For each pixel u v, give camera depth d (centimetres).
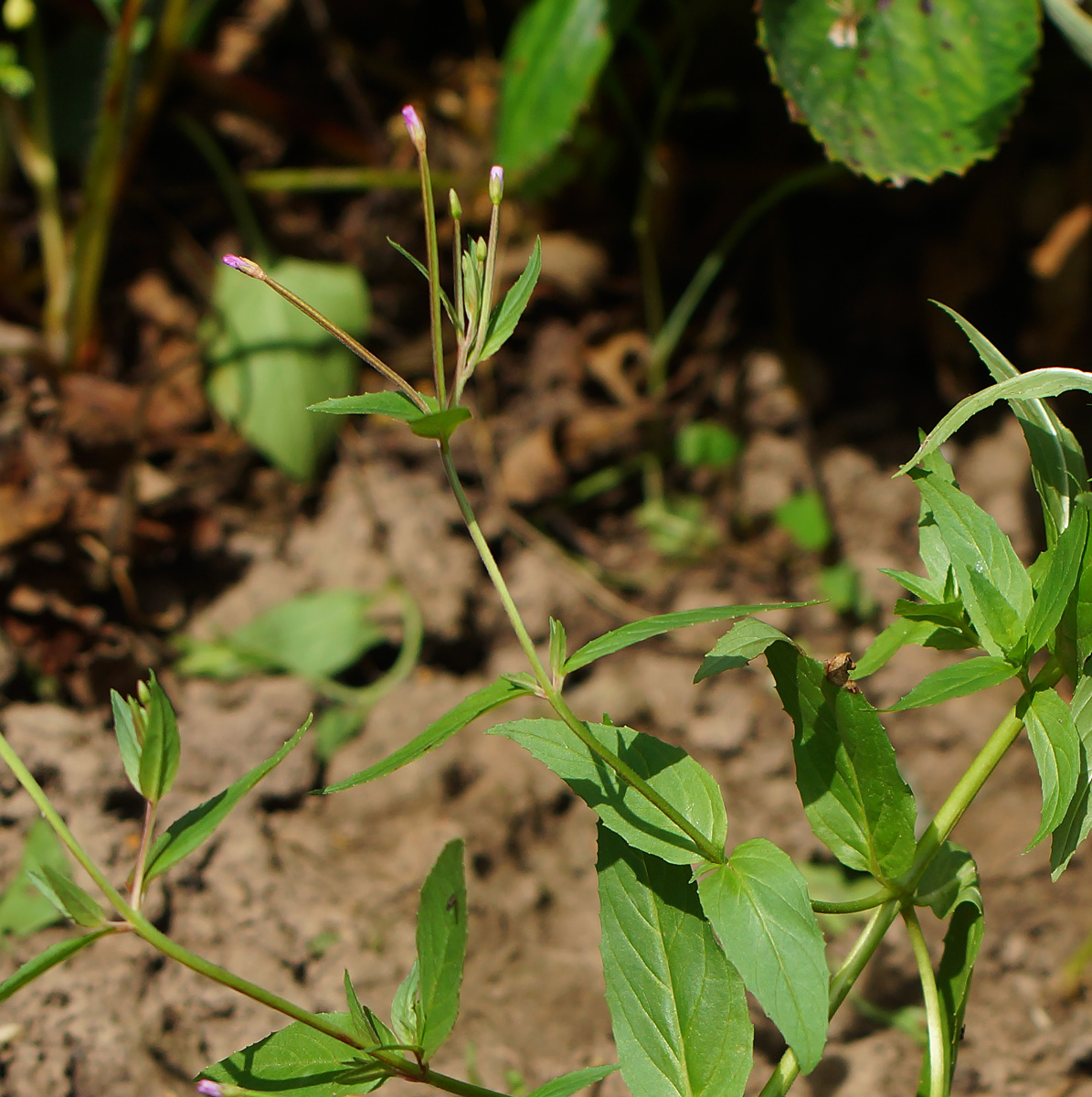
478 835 138
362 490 171
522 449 181
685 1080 112
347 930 132
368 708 154
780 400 189
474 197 195
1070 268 180
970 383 188
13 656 143
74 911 107
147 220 190
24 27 180
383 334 189
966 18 134
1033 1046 130
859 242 200
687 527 183
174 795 137
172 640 158
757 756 151
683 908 113
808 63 136
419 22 211
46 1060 126
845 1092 128
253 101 192
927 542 115
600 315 194
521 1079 127
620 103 180
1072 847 112
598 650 110
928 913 134
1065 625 112
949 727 153
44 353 170
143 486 164
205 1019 128
